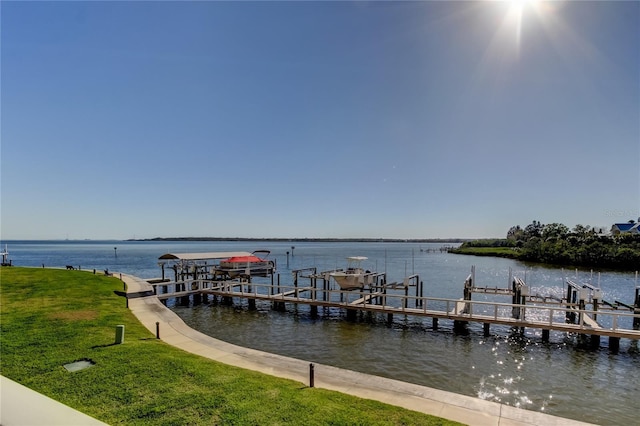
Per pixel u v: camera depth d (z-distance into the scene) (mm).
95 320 17312
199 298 31688
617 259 65562
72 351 12445
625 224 105875
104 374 10391
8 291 24891
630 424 11320
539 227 126188
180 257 37562
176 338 15250
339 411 8336
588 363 16688
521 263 82188
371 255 127500
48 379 10000
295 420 7820
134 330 16109
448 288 43062
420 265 79688
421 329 22406
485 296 37031
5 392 2463
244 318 25781
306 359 17047
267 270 38250
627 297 37844
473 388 13883
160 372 10625
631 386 14195
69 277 32469
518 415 8625
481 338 20500
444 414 8617
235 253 44062
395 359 17078
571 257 72500
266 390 9492
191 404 8547
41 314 18188
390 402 9227
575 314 25031
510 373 15430
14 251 172875
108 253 147250
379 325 23469
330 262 89000
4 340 13609
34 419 2180
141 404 8547
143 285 31219
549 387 14039
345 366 16203
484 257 110125
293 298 27328
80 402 8648
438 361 16828
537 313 27672
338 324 23828
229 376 10500
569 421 8336
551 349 18625
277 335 21266
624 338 19109
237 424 7629
